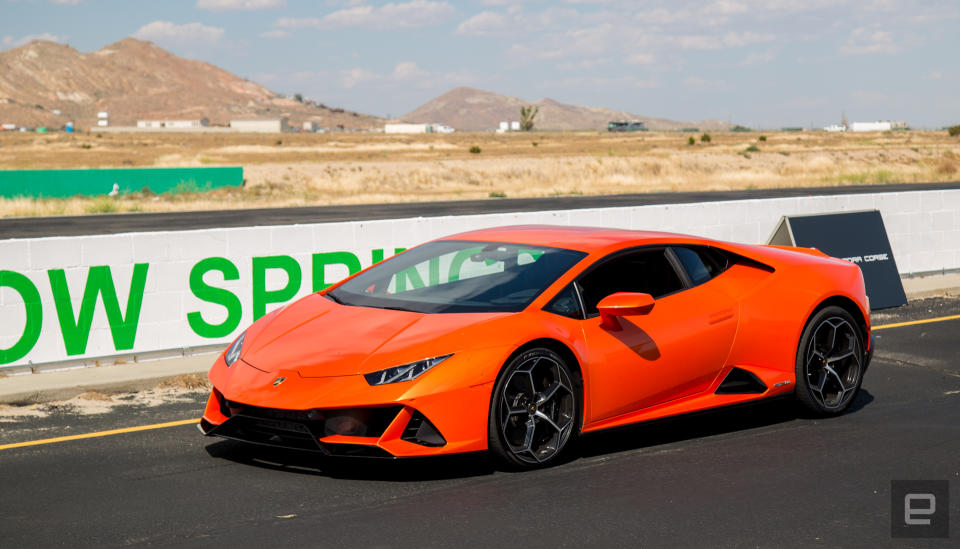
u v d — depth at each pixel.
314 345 5.04
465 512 4.43
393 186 55.03
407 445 4.70
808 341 6.15
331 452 4.72
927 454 5.45
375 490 4.75
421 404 4.67
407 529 4.19
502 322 5.02
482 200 36.09
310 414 4.64
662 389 5.62
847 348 6.37
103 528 4.21
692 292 5.82
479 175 60.06
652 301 5.10
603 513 4.42
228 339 8.62
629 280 5.64
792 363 6.13
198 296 8.44
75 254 7.82
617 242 5.73
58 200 36.06
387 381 4.68
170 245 8.27
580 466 5.20
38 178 37.47
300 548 3.97
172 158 76.62
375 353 4.82
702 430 6.00
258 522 4.29
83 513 4.42
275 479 4.93
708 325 5.75
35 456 5.42
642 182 53.62
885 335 9.38
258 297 8.77
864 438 5.80
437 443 4.78
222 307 8.58
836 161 72.06
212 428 5.17
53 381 7.13
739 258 6.16
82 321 7.88
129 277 8.09
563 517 4.36
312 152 91.69
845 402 6.34
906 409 6.54
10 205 33.00
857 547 4.02
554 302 5.28
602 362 5.31
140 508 4.49
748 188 43.19
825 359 6.26
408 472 5.04
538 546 3.99
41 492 4.75
